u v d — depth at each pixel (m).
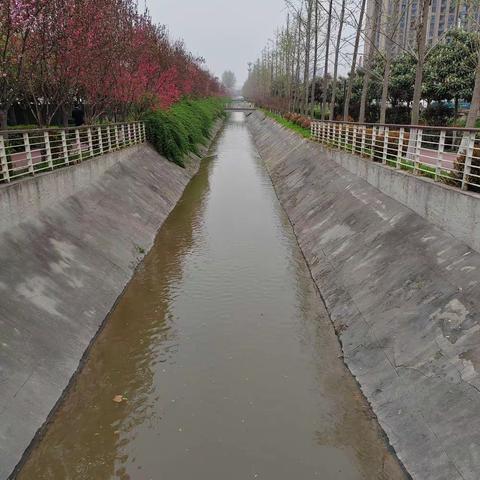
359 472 7.23
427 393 7.75
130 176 22.05
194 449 7.75
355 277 12.45
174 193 25.70
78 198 15.90
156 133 30.31
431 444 7.01
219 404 8.84
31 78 15.96
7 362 8.27
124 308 12.60
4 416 7.45
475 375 7.26
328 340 11.01
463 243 10.15
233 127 79.31
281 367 10.00
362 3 25.25
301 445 7.80
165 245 17.84
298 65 48.66
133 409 8.70
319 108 54.00
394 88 33.03
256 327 11.65
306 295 13.45
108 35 20.23
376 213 14.66
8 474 6.86
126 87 25.02
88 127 18.56
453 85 28.84
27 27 13.79
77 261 12.73
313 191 22.08
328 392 9.13
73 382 9.30
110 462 7.48
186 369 9.94
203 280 14.48
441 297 9.28
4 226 11.18
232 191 27.73
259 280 14.51
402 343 9.15
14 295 9.79
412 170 14.05
